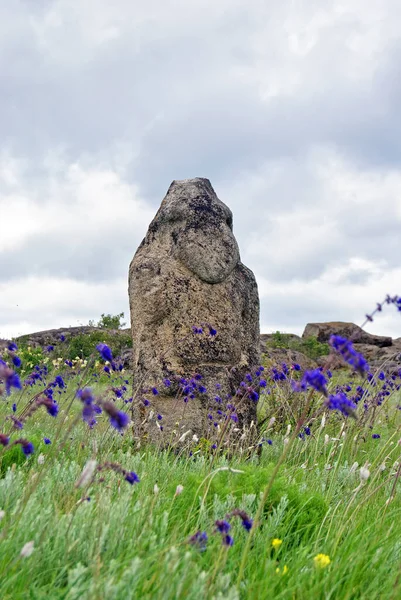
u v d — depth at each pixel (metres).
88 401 2.37
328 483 5.41
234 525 3.59
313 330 32.78
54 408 2.96
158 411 6.95
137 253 7.60
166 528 3.40
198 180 7.77
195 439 5.82
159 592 2.53
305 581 2.96
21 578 2.64
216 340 7.21
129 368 13.14
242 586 2.89
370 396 7.95
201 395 6.99
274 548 3.50
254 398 5.97
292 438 2.89
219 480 4.44
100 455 5.50
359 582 3.12
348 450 6.94
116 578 2.73
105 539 3.10
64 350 18.91
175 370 7.02
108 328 24.77
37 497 3.70
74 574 2.61
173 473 5.22
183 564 2.85
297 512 4.05
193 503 3.81
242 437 6.11
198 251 7.23
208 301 7.27
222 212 7.59
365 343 31.64
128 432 6.96
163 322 7.19
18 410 7.48
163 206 7.64
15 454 5.06
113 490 4.00
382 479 5.88
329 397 2.48
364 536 3.61
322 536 3.82
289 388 8.13
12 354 3.13
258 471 4.59
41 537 2.94
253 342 7.56
